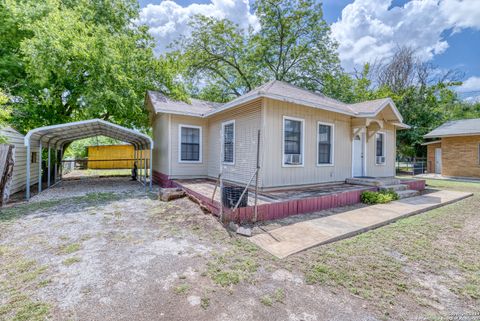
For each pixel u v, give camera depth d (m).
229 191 4.80
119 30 12.07
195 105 11.02
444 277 2.78
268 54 17.47
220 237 4.00
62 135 9.45
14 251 3.42
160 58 13.04
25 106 9.61
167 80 12.61
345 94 18.12
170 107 9.33
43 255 3.30
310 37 17.05
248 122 7.17
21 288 2.50
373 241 3.89
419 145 19.78
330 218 5.09
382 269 2.95
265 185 6.52
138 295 2.39
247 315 2.12
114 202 6.72
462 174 14.02
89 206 6.23
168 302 2.29
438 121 18.84
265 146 6.52
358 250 3.52
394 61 21.00
